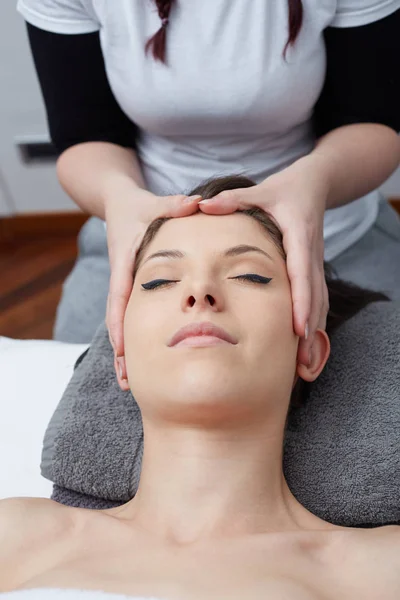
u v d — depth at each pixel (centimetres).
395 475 92
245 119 108
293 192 94
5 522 87
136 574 78
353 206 122
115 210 100
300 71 104
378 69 107
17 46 189
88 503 100
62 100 115
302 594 75
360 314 106
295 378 96
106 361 106
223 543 82
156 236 93
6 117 205
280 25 102
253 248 89
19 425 110
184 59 104
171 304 86
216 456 86
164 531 85
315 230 93
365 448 94
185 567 79
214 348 81
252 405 83
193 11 102
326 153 103
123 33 105
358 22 103
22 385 114
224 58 103
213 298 84
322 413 97
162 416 85
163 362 83
